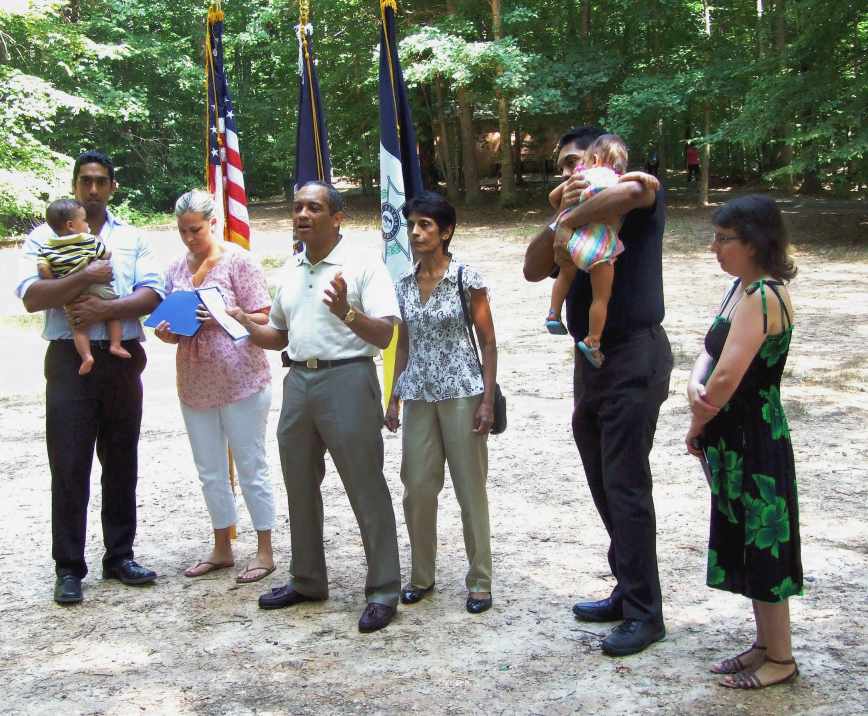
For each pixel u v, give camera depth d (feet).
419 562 14.53
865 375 28.71
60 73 90.99
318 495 14.34
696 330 36.45
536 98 79.56
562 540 16.87
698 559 15.60
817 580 14.52
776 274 10.82
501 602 14.30
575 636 13.01
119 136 109.29
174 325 14.65
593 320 12.04
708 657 12.16
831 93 60.80
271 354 37.86
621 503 12.34
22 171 71.15
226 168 18.63
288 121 107.76
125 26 110.93
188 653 12.98
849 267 52.37
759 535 10.86
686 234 69.00
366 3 91.61
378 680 11.92
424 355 13.96
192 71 108.68
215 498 15.88
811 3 60.54
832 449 21.63
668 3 78.07
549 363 32.83
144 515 19.44
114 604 14.87
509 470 21.30
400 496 20.02
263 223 93.15
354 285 13.57
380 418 13.91
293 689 11.77
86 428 15.10
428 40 78.59
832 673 11.57
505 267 59.62
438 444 14.20
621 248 11.92
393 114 19.65
